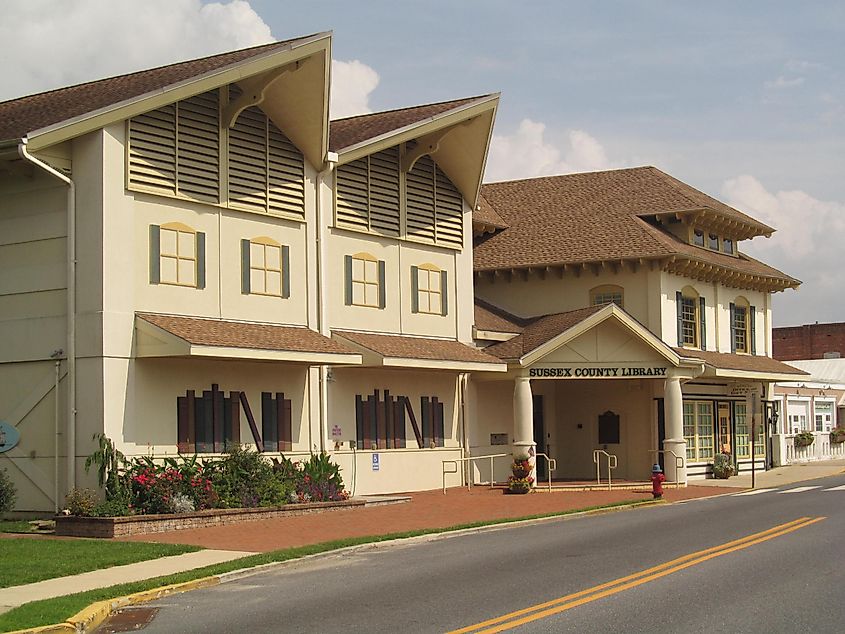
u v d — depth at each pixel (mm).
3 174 25203
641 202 41562
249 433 27359
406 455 32250
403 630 12375
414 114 33031
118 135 24688
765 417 46125
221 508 24141
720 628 12156
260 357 25672
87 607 13930
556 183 45188
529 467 32906
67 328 24484
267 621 13211
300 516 25594
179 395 25641
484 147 33750
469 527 23203
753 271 43031
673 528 22281
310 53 27016
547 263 38969
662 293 38250
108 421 23953
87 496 22938
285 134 29000
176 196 25891
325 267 29938
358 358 28484
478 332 35188
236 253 27438
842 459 56656
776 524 22359
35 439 24828
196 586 16125
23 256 25250
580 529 22953
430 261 33812
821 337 86375
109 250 24281
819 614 12938
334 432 29766
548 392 39344
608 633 11938
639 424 38281
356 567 17828
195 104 26562
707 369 38781
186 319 25797
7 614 13305
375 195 31922
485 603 13977
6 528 23031
